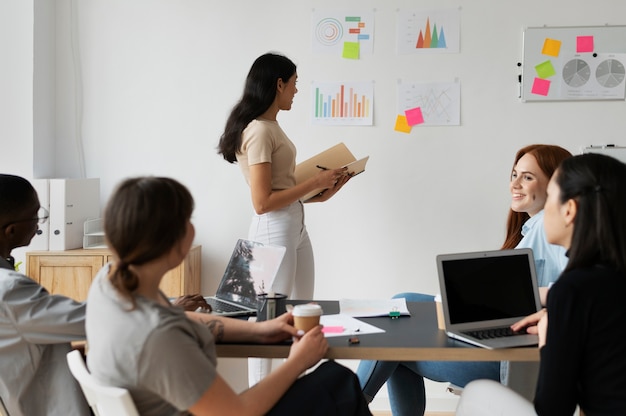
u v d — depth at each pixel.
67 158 3.82
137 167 3.81
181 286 3.42
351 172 3.14
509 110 3.68
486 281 2.11
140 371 1.50
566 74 3.63
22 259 3.57
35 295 1.85
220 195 3.80
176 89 3.78
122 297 1.54
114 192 1.55
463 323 2.05
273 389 1.71
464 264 2.10
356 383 1.85
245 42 3.74
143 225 1.51
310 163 3.21
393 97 3.70
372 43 3.69
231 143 3.03
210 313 2.24
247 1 3.72
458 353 1.89
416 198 3.73
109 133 3.81
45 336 1.84
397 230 3.74
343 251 3.77
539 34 3.63
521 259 2.17
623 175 1.69
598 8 3.62
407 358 1.90
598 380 1.63
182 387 1.51
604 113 3.65
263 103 2.98
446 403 3.77
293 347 1.84
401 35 3.67
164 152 3.80
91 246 3.58
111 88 3.79
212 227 3.81
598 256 1.68
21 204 1.98
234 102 3.76
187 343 1.53
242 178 3.78
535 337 1.97
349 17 3.69
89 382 1.54
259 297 2.25
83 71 3.79
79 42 3.79
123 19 3.77
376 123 3.71
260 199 2.94
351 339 1.95
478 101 3.68
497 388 1.94
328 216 3.76
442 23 3.66
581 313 1.62
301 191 2.98
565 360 1.62
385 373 2.63
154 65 3.78
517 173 2.63
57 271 3.44
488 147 3.69
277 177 3.03
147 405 1.57
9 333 1.83
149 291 1.59
